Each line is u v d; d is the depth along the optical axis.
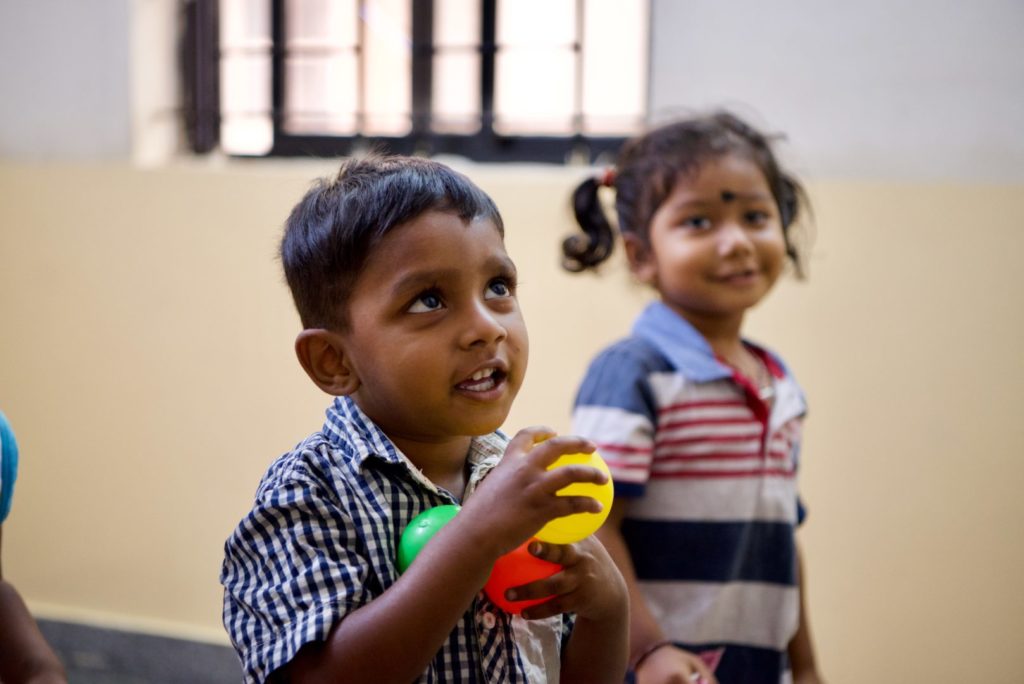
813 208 3.50
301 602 1.43
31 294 4.22
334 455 1.56
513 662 1.57
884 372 3.48
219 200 4.00
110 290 4.14
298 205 1.68
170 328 4.09
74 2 4.14
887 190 3.44
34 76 4.20
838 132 3.51
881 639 3.52
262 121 4.16
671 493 2.56
